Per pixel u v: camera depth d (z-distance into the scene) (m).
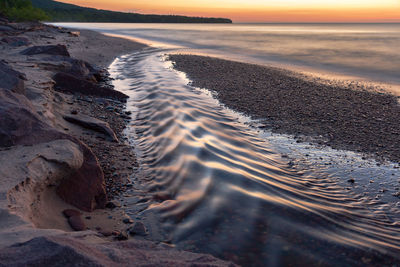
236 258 3.83
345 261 3.77
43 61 14.88
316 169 6.87
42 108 7.51
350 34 79.31
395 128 9.55
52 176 4.44
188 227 4.46
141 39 47.84
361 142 8.45
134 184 5.82
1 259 2.06
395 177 6.56
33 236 2.63
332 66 23.86
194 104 11.47
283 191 5.55
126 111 10.63
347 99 13.12
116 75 17.80
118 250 2.65
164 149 7.41
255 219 4.57
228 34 71.19
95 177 5.21
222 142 7.95
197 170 6.25
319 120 10.27
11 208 3.27
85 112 9.82
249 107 11.66
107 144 7.59
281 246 4.02
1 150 4.79
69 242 2.38
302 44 43.62
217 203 5.02
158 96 12.41
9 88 7.57
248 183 5.67
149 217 4.70
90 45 32.44
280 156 7.52
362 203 5.52
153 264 2.46
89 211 4.64
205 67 21.06
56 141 5.28
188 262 2.65
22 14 64.31
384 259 3.82
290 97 13.28
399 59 27.34
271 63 25.14
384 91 14.98
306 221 4.57
